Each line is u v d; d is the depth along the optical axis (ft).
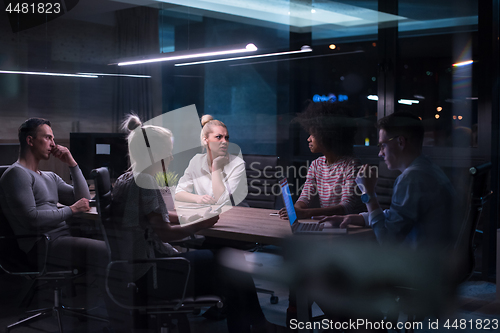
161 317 6.34
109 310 6.73
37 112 16.21
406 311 6.18
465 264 6.09
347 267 6.17
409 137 6.33
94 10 17.10
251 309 6.66
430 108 11.76
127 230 5.70
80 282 9.25
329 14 15.11
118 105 17.75
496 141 9.96
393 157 6.45
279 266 6.85
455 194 6.11
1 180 7.40
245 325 6.56
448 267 6.07
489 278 9.36
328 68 15.24
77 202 8.05
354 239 6.03
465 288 8.64
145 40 17.94
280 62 16.79
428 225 5.99
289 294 6.88
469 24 11.02
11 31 15.67
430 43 11.93
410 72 12.47
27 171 7.74
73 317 8.13
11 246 7.16
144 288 5.70
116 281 5.77
